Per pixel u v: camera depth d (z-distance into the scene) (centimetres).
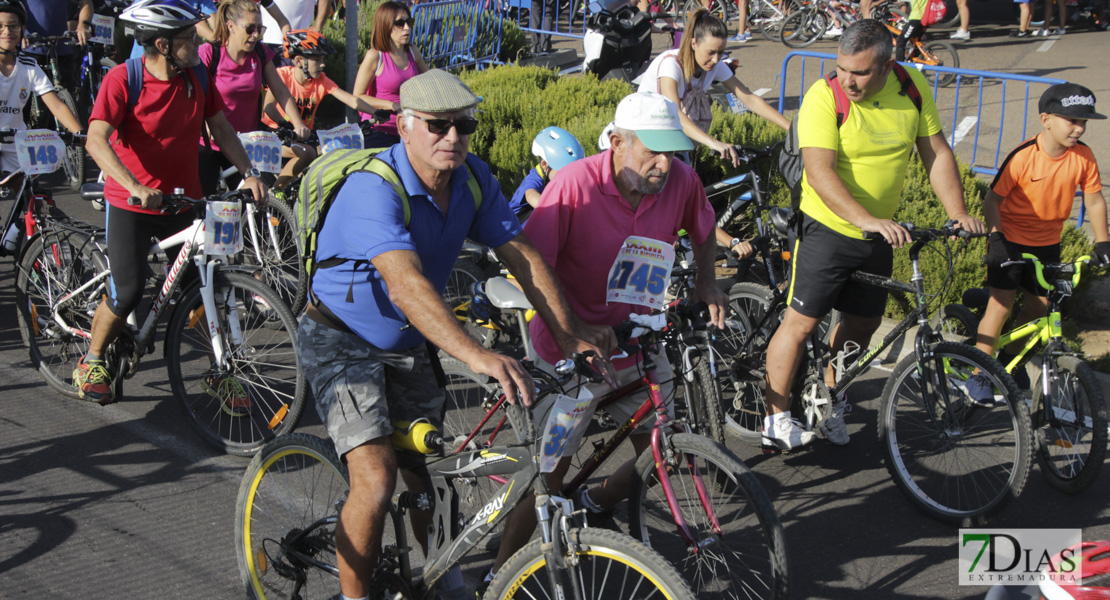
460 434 360
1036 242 449
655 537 352
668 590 231
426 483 288
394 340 274
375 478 261
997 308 453
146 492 401
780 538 273
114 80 410
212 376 446
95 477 412
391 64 693
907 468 421
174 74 421
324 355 274
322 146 640
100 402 459
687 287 470
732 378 459
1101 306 583
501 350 550
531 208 509
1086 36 1484
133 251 426
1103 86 1143
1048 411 418
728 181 569
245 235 625
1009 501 369
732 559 318
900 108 395
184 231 434
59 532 369
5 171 554
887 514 396
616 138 303
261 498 315
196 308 448
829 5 1448
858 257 400
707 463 290
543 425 301
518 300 288
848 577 352
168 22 407
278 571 310
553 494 264
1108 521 390
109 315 438
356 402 266
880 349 412
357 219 253
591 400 257
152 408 480
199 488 406
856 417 485
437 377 293
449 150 251
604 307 331
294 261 613
